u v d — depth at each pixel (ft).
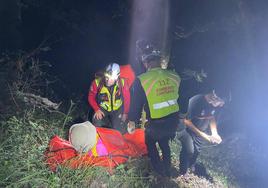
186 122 23.00
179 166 24.61
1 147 19.17
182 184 23.47
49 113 26.30
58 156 20.15
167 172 22.59
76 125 20.20
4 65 28.48
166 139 21.76
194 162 25.05
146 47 21.66
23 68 30.94
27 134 21.15
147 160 22.47
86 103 33.86
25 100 26.37
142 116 22.33
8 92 25.16
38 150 20.31
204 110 23.13
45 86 33.01
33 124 21.52
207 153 31.89
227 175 29.22
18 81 27.58
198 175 26.71
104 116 22.58
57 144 20.68
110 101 22.45
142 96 20.76
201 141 23.59
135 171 21.44
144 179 21.57
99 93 22.40
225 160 31.68
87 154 20.53
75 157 19.98
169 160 22.35
